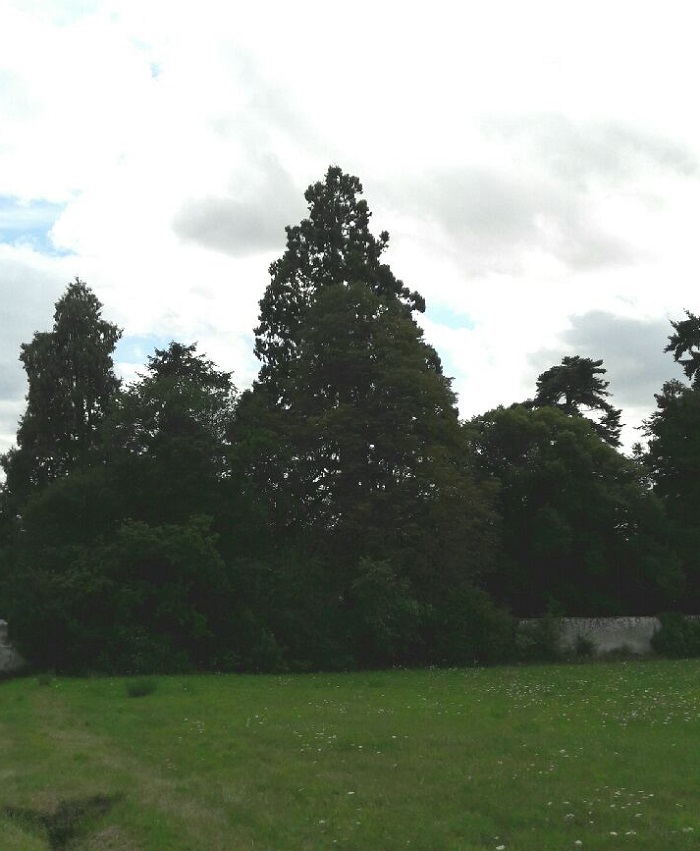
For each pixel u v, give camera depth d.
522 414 57.41
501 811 11.77
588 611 54.28
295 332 50.47
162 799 13.05
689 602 56.31
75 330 56.59
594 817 11.38
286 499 45.66
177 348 60.16
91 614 37.84
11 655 37.09
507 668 40.66
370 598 41.09
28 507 43.69
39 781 14.36
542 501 54.62
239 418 48.06
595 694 26.09
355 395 46.88
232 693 27.41
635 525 54.69
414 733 18.16
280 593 41.66
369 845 10.55
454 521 44.25
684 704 22.56
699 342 69.62
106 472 44.34
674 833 10.56
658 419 59.66
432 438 45.84
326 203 55.06
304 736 17.91
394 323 46.81
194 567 38.78
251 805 12.54
